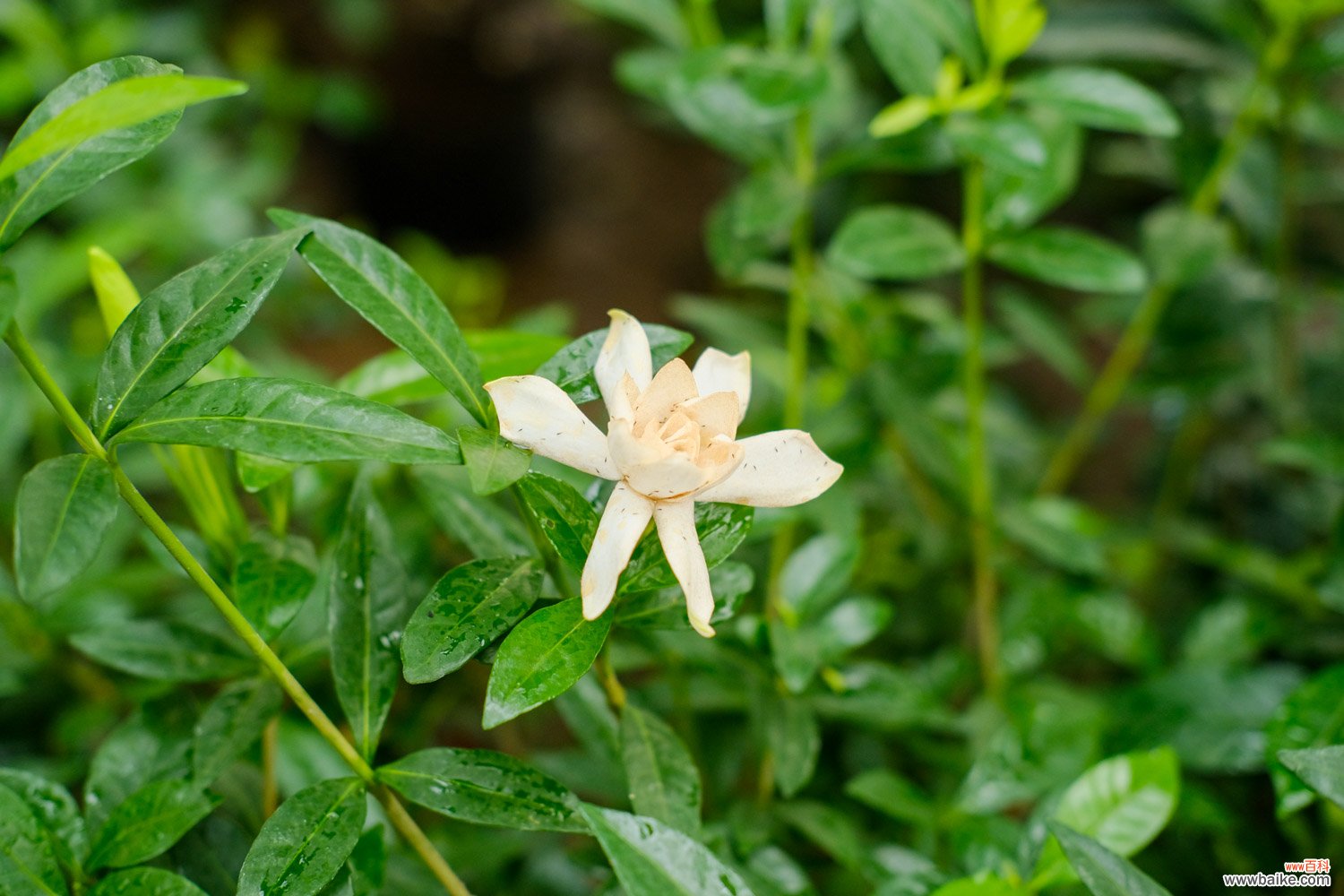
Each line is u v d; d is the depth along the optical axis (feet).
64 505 1.73
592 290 6.53
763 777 2.11
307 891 1.79
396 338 1.83
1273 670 2.23
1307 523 2.95
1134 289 2.20
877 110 3.51
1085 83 2.15
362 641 1.90
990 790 2.08
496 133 7.44
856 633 2.07
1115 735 2.23
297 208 6.72
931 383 2.60
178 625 2.00
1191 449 3.14
